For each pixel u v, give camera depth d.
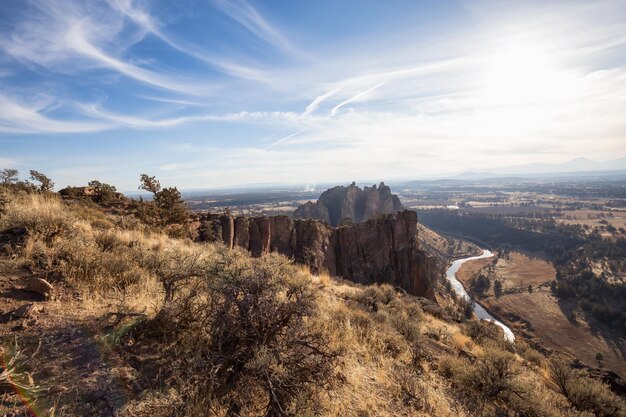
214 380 3.43
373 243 48.62
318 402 3.87
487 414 5.98
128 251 6.88
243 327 4.08
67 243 6.10
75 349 3.49
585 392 7.91
